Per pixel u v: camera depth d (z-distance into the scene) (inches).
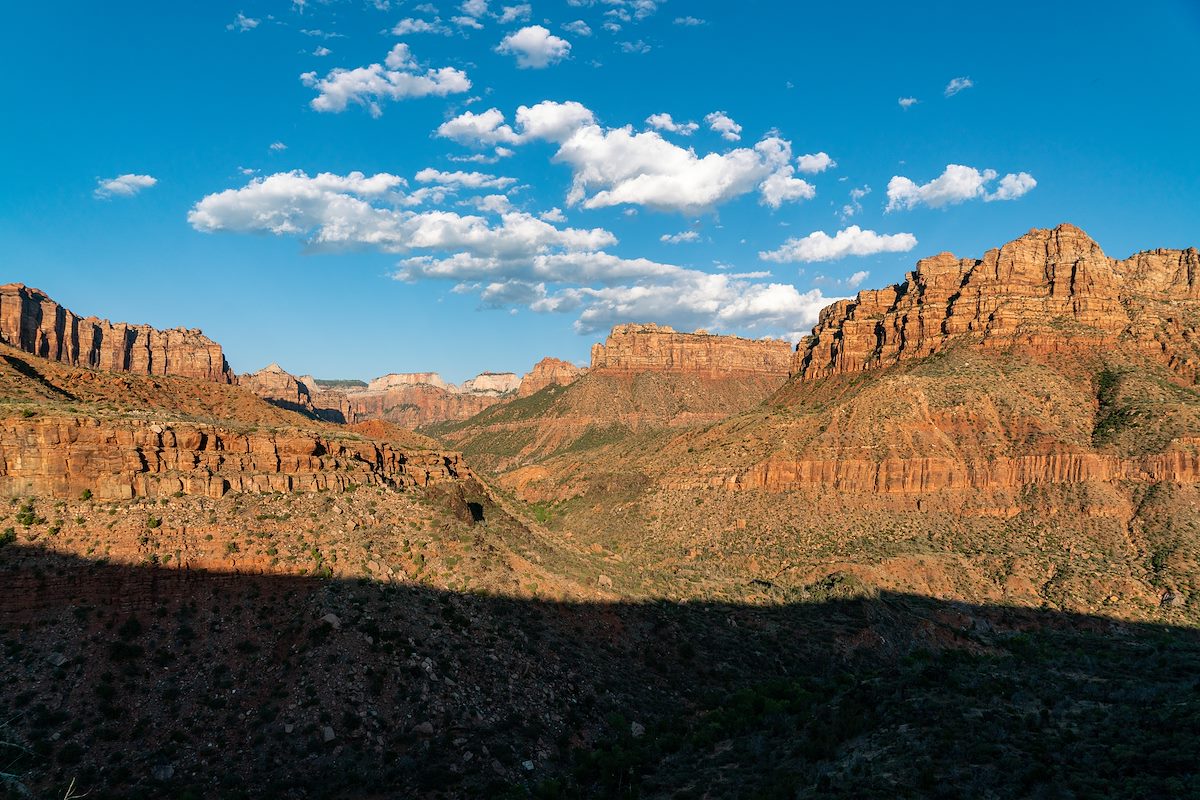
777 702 2506.2
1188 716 1743.4
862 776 1699.1
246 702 1905.8
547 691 2333.9
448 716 2044.8
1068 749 1644.9
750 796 1759.4
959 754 1702.8
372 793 1782.7
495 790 1865.2
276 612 2151.8
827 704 2364.7
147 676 1879.9
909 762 1712.6
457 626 2396.7
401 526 2738.7
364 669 2052.2
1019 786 1509.6
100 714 1766.7
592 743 2230.6
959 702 2074.3
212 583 2137.1
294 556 2309.3
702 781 1935.3
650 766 2112.5
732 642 3125.0
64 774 1633.9
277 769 1776.6
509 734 2095.2
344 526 2564.0
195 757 1758.1
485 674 2262.6
